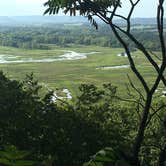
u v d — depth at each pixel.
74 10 6.17
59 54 176.12
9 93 15.49
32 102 15.79
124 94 76.81
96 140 13.90
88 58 158.00
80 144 13.54
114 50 189.00
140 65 132.38
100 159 3.23
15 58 159.75
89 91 16.25
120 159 3.68
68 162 12.73
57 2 5.88
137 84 98.75
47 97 16.09
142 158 12.66
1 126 13.80
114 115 16.70
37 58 160.62
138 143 6.15
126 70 124.50
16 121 14.06
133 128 16.42
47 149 13.11
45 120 14.50
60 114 15.07
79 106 16.14
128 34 6.64
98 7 6.37
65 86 97.50
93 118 15.44
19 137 13.62
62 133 13.93
